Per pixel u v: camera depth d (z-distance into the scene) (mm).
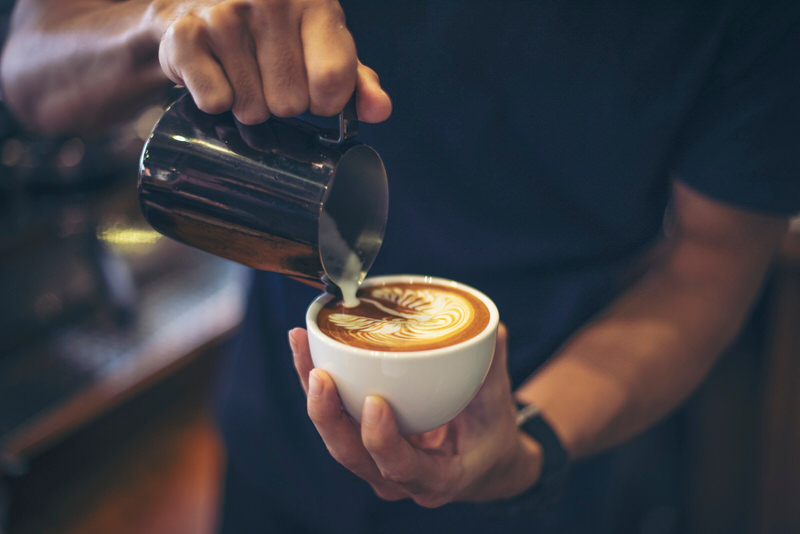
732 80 889
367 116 604
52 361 1831
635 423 930
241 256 666
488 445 684
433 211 949
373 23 871
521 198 945
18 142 1710
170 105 641
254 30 551
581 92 880
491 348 621
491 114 892
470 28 854
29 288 1765
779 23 830
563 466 802
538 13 844
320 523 1130
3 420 1666
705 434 1665
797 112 868
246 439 1146
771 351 1498
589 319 1036
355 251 740
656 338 959
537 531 1072
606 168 920
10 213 1689
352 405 610
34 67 919
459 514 1044
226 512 1240
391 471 596
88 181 1752
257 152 604
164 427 2164
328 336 615
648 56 857
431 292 732
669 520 1752
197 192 618
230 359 1258
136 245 2051
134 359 1917
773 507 1578
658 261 1116
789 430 1521
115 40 771
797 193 901
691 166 949
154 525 1835
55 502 1776
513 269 981
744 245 971
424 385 581
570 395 897
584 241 974
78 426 1718
